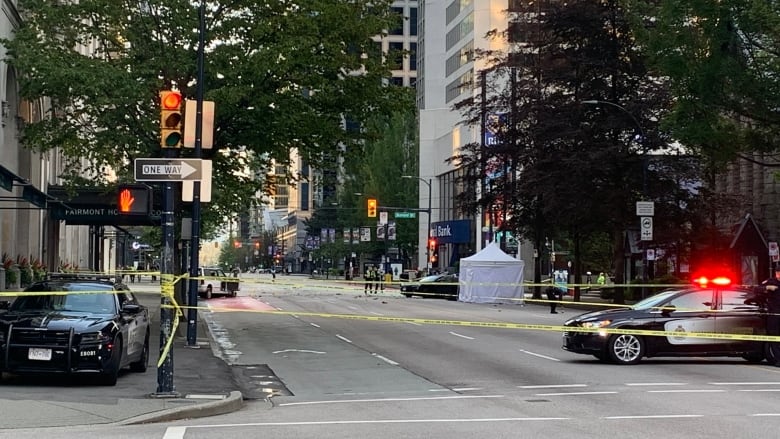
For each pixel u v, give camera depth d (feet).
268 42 79.46
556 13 145.07
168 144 41.65
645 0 118.32
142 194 40.65
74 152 79.10
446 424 35.83
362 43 84.38
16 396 41.16
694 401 42.29
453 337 82.23
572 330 60.08
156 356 62.80
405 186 328.70
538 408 40.50
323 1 80.23
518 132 156.25
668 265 187.83
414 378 54.08
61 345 43.68
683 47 92.58
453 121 319.27
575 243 155.53
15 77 95.09
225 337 82.79
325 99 82.84
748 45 90.79
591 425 35.32
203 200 53.83
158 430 34.14
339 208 365.20
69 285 49.93
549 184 141.38
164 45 81.25
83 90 75.25
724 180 179.01
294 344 76.38
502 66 159.53
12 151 95.81
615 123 137.18
